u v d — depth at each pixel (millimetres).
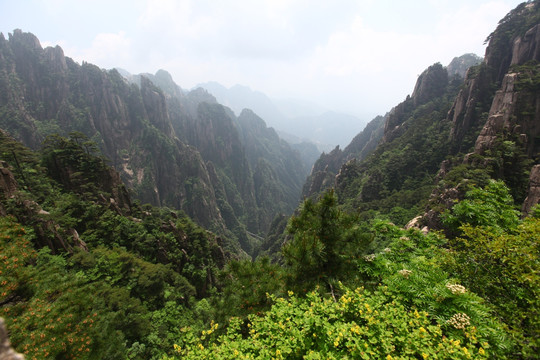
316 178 142500
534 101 42031
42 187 40344
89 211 39281
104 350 10328
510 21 67188
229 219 174500
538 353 4992
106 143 144250
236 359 5340
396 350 5320
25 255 9742
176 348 6367
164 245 43406
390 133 110562
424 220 31250
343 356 5148
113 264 29891
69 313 8828
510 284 7281
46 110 133125
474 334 5090
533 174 24906
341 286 7289
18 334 7289
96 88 147125
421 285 6676
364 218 61656
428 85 111250
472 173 35062
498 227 9961
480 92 63562
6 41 131125
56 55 140875
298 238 9062
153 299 29844
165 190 153500
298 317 6320
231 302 8562
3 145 41312
